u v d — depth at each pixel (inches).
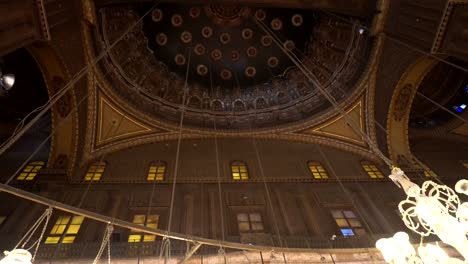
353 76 521.7
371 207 394.6
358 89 507.5
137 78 564.4
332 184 438.6
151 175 442.3
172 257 284.0
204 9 708.7
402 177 171.6
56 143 443.2
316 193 417.1
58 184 403.9
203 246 295.1
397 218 377.7
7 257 147.2
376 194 421.1
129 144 504.7
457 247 144.7
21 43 305.1
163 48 714.2
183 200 393.4
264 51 741.9
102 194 392.8
